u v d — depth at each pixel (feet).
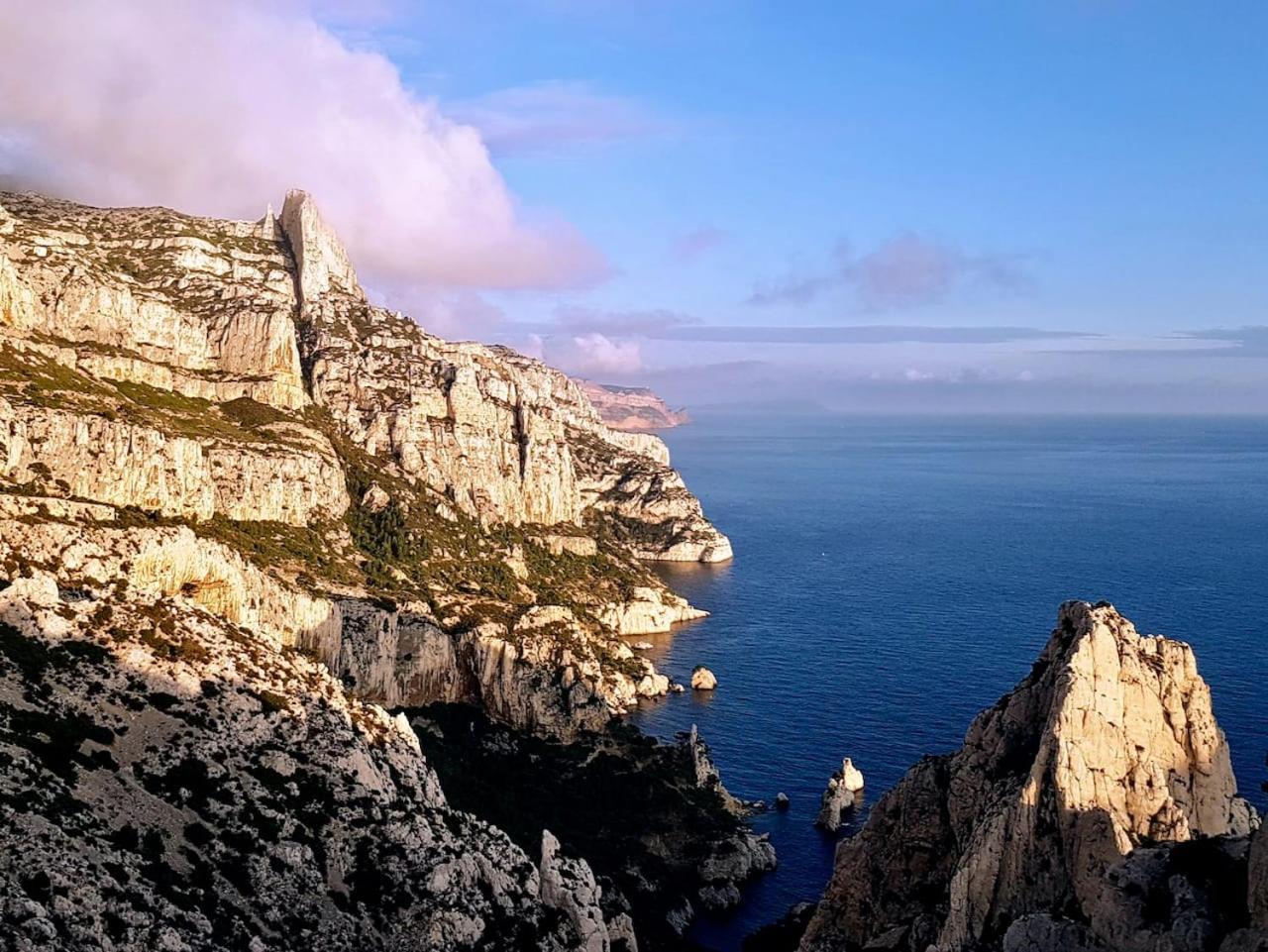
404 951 267.18
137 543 394.73
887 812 316.60
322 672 367.86
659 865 455.22
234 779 284.20
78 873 216.95
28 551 360.07
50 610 302.45
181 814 263.29
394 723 368.68
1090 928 236.02
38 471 442.09
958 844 290.76
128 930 211.20
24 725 256.73
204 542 433.48
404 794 331.16
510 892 310.86
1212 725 282.36
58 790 240.94
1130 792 264.31
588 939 312.09
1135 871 237.04
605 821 483.51
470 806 436.76
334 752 317.22
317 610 501.15
